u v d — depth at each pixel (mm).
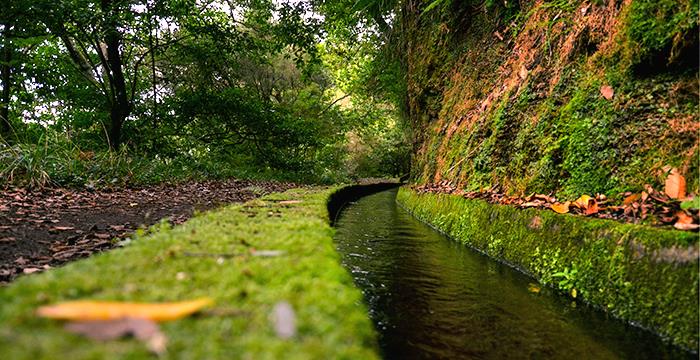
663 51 2807
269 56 17375
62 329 883
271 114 13281
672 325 1783
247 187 8906
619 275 2158
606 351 1794
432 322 2131
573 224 2650
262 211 3211
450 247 3998
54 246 2814
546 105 4043
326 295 1166
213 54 11781
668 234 1929
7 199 4723
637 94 2953
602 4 3697
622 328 2021
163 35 11531
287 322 952
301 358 806
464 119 6258
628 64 3107
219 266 1418
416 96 8961
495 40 6094
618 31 3354
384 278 2906
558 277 2643
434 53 8203
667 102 2732
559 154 3555
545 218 2973
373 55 13305
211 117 12531
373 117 18234
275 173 14375
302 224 2410
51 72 10898
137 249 1680
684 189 2244
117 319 915
